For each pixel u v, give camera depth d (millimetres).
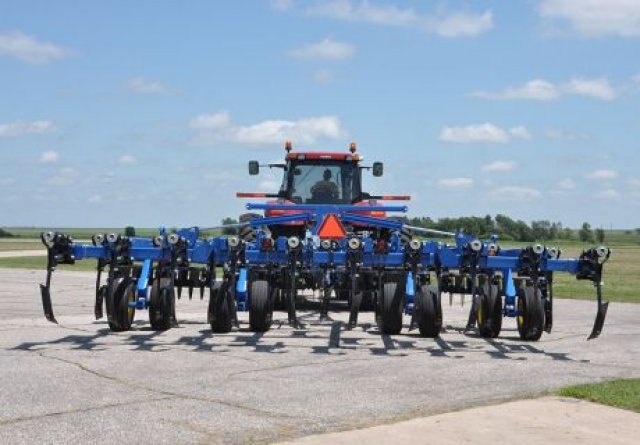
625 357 10945
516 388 8492
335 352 10867
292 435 6496
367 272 13211
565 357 10836
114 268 12094
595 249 11336
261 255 12375
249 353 10609
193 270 12773
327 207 15195
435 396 8031
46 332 12586
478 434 6590
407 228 17328
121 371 9117
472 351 11242
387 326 12766
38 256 56750
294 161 19125
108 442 6238
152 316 12484
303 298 19953
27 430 6531
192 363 9734
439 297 12461
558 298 23688
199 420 6941
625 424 6980
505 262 12039
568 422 7012
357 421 6984
